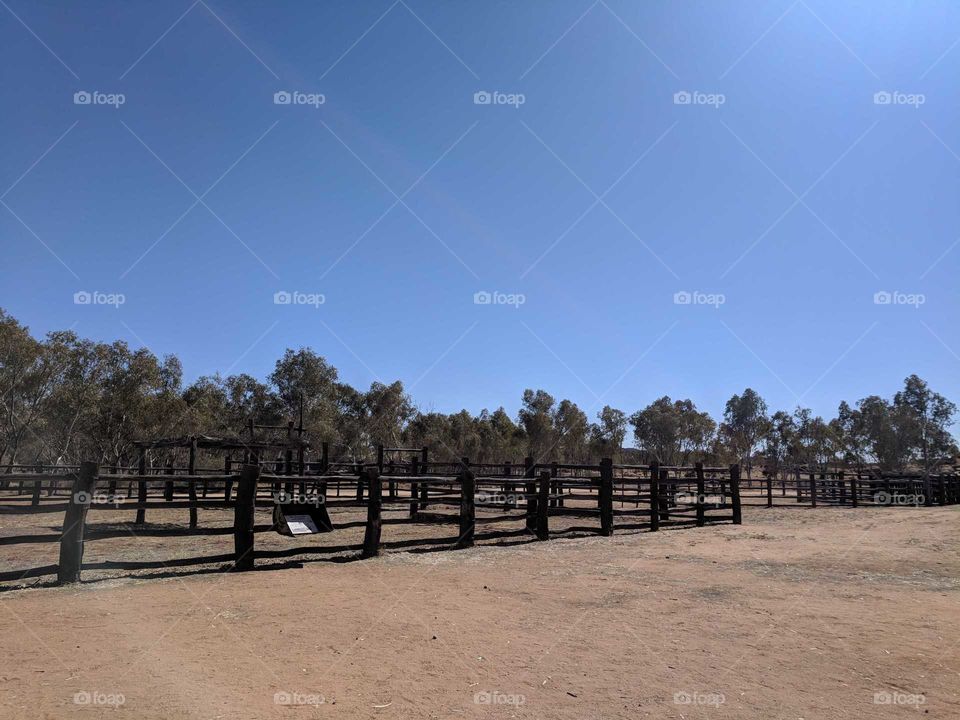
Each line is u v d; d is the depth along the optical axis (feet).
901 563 37.09
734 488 62.13
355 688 16.17
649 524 57.36
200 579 29.17
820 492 106.73
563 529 53.88
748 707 15.48
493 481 44.65
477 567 34.27
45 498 70.79
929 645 20.48
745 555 39.99
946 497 98.68
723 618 23.80
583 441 209.56
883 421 185.68
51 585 27.37
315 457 155.53
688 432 204.95
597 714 14.99
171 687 15.70
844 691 16.57
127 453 134.92
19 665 16.99
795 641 20.90
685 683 17.06
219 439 60.75
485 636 21.06
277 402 162.91
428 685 16.56
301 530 35.53
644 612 24.63
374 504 37.73
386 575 31.17
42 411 128.06
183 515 66.23
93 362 133.49
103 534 29.55
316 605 24.41
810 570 34.50
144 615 22.38
